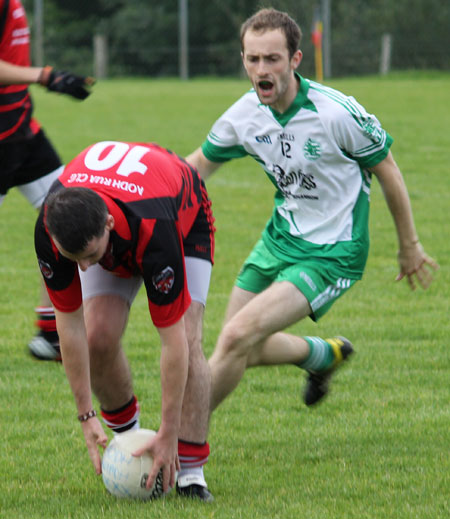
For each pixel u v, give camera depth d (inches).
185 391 430.0
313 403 556.1
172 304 386.3
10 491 438.3
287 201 516.7
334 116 479.2
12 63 624.7
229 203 1277.1
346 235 502.3
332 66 3663.9
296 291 484.4
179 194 423.2
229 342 468.1
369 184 509.7
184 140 1870.1
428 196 1284.4
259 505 413.1
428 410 550.3
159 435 408.2
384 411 551.8
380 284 864.3
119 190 386.9
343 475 452.1
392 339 703.1
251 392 596.1
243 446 500.7
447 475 446.3
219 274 902.4
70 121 2271.2
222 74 3986.2
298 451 491.2
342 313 772.6
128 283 456.1
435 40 3656.5
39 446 501.4
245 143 514.0
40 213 382.6
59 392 592.7
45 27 4111.7
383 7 3676.2
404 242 510.6
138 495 419.8
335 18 3688.5
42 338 614.9
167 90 3206.2
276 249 517.3
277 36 468.4
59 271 388.5
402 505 407.5
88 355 415.2
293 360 530.0
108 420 476.4
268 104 481.1
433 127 2065.7
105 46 3914.9
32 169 650.2
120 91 3206.2
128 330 729.0
